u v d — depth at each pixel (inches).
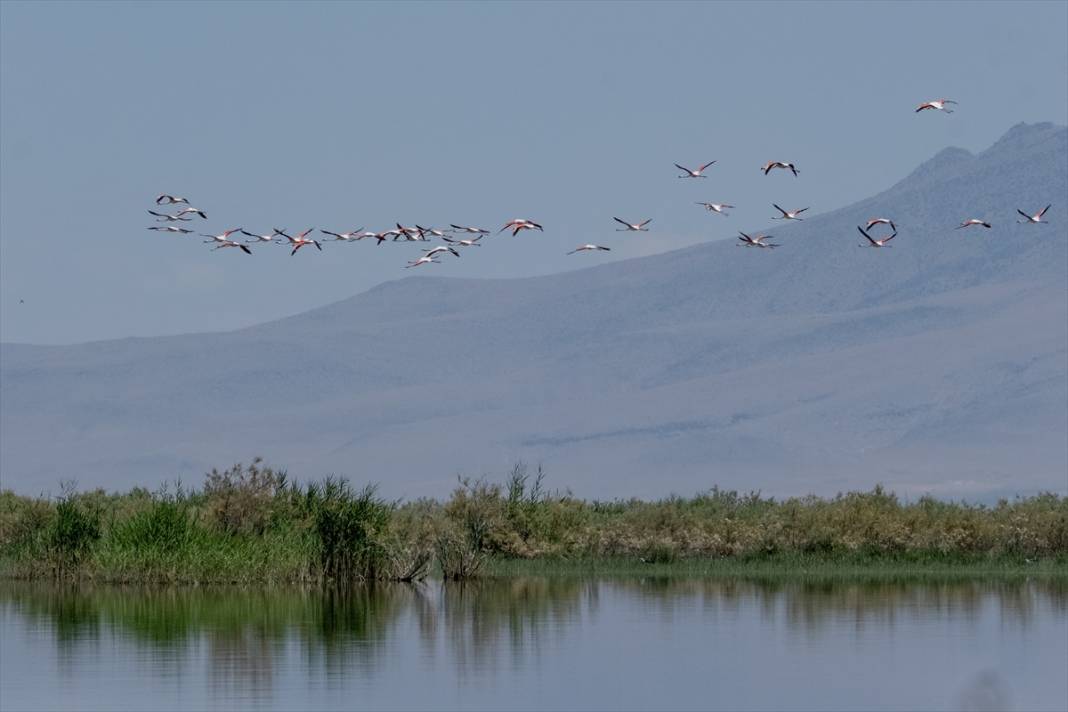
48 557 2498.8
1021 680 1517.0
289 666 1579.7
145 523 2450.8
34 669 1552.7
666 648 1720.0
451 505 2760.8
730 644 1750.7
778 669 1582.2
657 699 1424.7
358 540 2458.2
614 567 2709.2
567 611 2054.6
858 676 1542.8
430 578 2568.9
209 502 2620.6
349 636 1788.9
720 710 1379.2
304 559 2416.3
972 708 1385.3
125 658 1622.8
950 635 1820.9
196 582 2377.0
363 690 1454.2
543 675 1541.6
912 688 1480.1
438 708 1374.3
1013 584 2456.9
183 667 1567.4
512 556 2743.6
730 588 2401.6
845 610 2075.5
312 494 2642.7
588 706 1389.0
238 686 1466.5
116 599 2160.4
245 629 1834.4
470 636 1800.0
